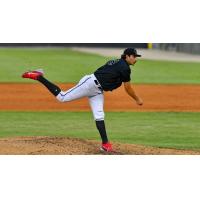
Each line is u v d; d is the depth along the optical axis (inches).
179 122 2081.7
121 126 2007.9
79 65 3430.1
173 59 3838.6
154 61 3695.9
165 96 2583.7
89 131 1934.1
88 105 2427.4
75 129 1963.6
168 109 2324.1
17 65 3393.2
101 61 3602.4
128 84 1590.8
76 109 2342.5
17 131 1900.8
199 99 2532.0
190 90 2731.3
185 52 4387.3
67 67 3351.4
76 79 2982.3
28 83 2869.1
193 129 1963.6
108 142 1596.9
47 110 2306.8
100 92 1593.3
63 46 4635.8
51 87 1617.9
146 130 1941.4
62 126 2010.3
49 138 1737.2
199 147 1699.1
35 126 1999.3
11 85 2810.0
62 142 1690.5
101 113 1589.6
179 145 1722.4
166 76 3127.5
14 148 1605.6
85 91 1587.1
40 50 4244.6
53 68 3307.1
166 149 1665.8
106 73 1577.3
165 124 2042.3
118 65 1577.3
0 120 2095.2
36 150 1589.6
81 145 1662.2
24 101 2470.5
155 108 2343.8
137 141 1771.7
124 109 2327.8
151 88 2765.7
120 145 1694.1
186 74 3206.2
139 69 3348.9
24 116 2177.7
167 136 1850.4
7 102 2440.9
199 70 3341.5
